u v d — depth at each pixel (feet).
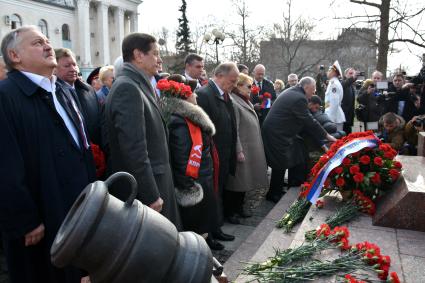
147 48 8.77
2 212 6.88
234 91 15.67
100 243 4.26
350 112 26.61
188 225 10.76
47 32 136.46
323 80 37.27
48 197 7.48
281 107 16.94
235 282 7.97
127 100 8.02
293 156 17.52
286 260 8.01
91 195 4.37
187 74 16.31
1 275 11.12
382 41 41.96
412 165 12.17
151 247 4.45
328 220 9.98
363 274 7.20
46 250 7.58
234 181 14.78
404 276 7.38
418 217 9.35
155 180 8.60
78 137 8.27
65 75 10.50
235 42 98.78
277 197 17.70
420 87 20.40
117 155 8.38
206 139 10.76
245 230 14.37
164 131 9.07
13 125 7.25
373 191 10.59
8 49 7.64
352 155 10.81
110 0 161.27
